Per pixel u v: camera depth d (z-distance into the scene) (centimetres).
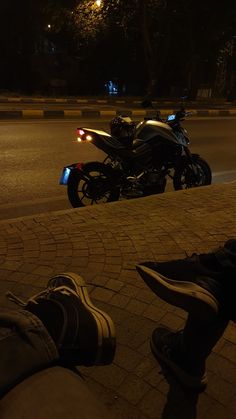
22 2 3170
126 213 523
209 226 488
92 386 258
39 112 1535
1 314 144
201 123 1560
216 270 214
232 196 606
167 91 3319
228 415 240
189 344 237
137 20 2614
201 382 247
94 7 2381
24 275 375
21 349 134
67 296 170
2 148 977
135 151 603
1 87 3303
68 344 150
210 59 3078
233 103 2681
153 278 201
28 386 127
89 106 2050
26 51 3316
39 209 626
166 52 2584
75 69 3434
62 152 960
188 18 2448
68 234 457
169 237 455
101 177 599
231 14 2438
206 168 688
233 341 298
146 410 243
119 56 3272
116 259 406
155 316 323
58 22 2586
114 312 327
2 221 493
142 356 282
